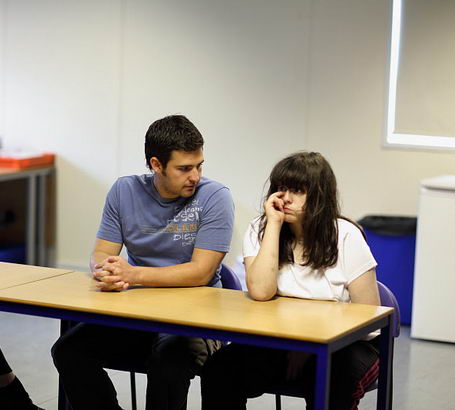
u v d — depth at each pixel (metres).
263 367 2.98
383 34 5.79
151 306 2.82
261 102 6.17
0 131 6.95
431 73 5.69
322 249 2.99
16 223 7.05
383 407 2.92
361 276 3.00
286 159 3.05
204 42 6.27
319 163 3.01
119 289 3.03
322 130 6.02
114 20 6.51
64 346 3.07
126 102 6.57
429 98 5.72
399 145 5.82
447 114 5.69
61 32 6.69
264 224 3.10
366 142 5.91
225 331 2.60
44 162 6.70
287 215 3.02
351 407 2.86
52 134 6.81
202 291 3.09
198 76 6.32
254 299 2.96
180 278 3.13
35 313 2.87
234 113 6.25
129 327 2.74
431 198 5.09
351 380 2.84
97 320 2.78
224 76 6.24
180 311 2.76
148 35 6.43
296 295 3.02
